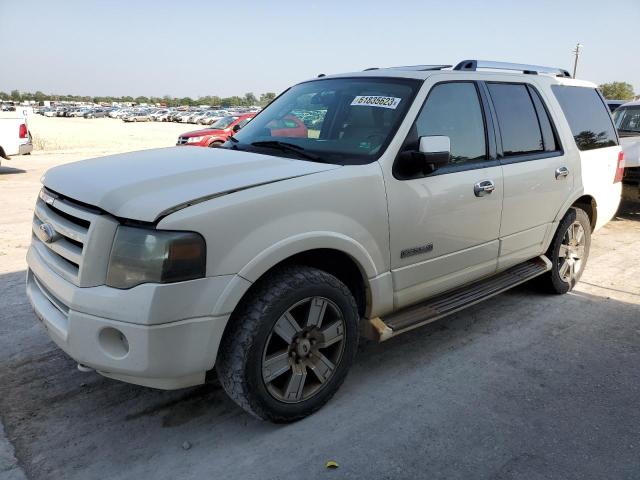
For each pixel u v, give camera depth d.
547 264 4.82
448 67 4.21
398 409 3.23
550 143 4.65
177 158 3.27
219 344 2.64
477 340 4.20
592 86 5.53
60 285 2.68
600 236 7.68
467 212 3.76
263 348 2.77
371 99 3.67
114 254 2.50
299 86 4.42
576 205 5.27
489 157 3.99
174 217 2.46
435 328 4.42
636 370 3.76
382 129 3.44
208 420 3.10
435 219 3.54
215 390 3.41
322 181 2.96
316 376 3.08
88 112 82.12
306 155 3.39
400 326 3.44
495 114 4.09
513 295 5.20
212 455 2.79
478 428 3.06
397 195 3.30
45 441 2.87
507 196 4.07
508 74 4.40
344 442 2.91
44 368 3.61
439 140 3.23
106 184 2.72
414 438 2.96
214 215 2.54
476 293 4.09
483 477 2.67
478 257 3.99
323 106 3.87
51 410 3.15
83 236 2.58
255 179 2.81
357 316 3.18
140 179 2.76
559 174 4.62
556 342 4.18
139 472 2.66
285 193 2.79
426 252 3.56
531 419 3.15
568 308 4.88
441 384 3.53
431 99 3.63
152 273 2.44
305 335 2.97
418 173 3.41
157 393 3.36
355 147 3.41
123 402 3.25
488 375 3.66
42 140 27.25
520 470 2.72
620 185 5.73
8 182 11.93
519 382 3.57
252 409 2.83
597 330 4.42
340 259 3.25
